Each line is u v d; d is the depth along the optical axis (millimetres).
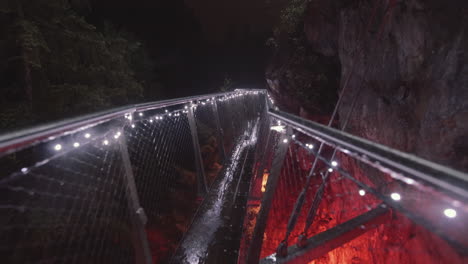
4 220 2135
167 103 3268
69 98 4930
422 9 2779
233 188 3857
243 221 2949
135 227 2068
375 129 3799
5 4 4035
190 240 2643
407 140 3096
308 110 7859
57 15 5125
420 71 2883
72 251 2020
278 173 1919
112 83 6621
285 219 5477
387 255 2828
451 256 1874
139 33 15344
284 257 1970
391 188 2910
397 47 3273
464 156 2328
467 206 617
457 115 2357
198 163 3875
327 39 7020
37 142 1119
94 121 1620
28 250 2072
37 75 4715
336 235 2168
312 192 5320
